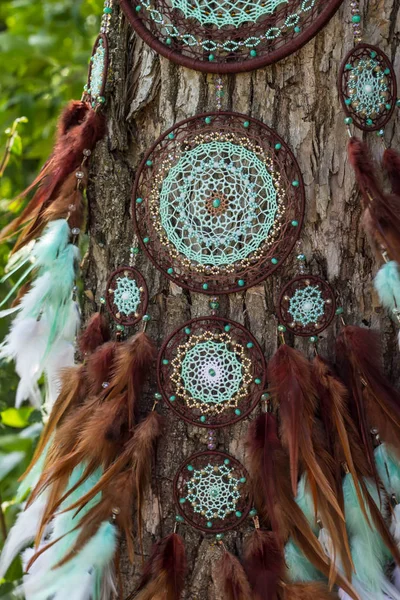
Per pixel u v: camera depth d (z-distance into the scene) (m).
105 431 1.12
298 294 1.12
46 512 1.13
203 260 1.12
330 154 1.12
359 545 1.12
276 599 1.11
